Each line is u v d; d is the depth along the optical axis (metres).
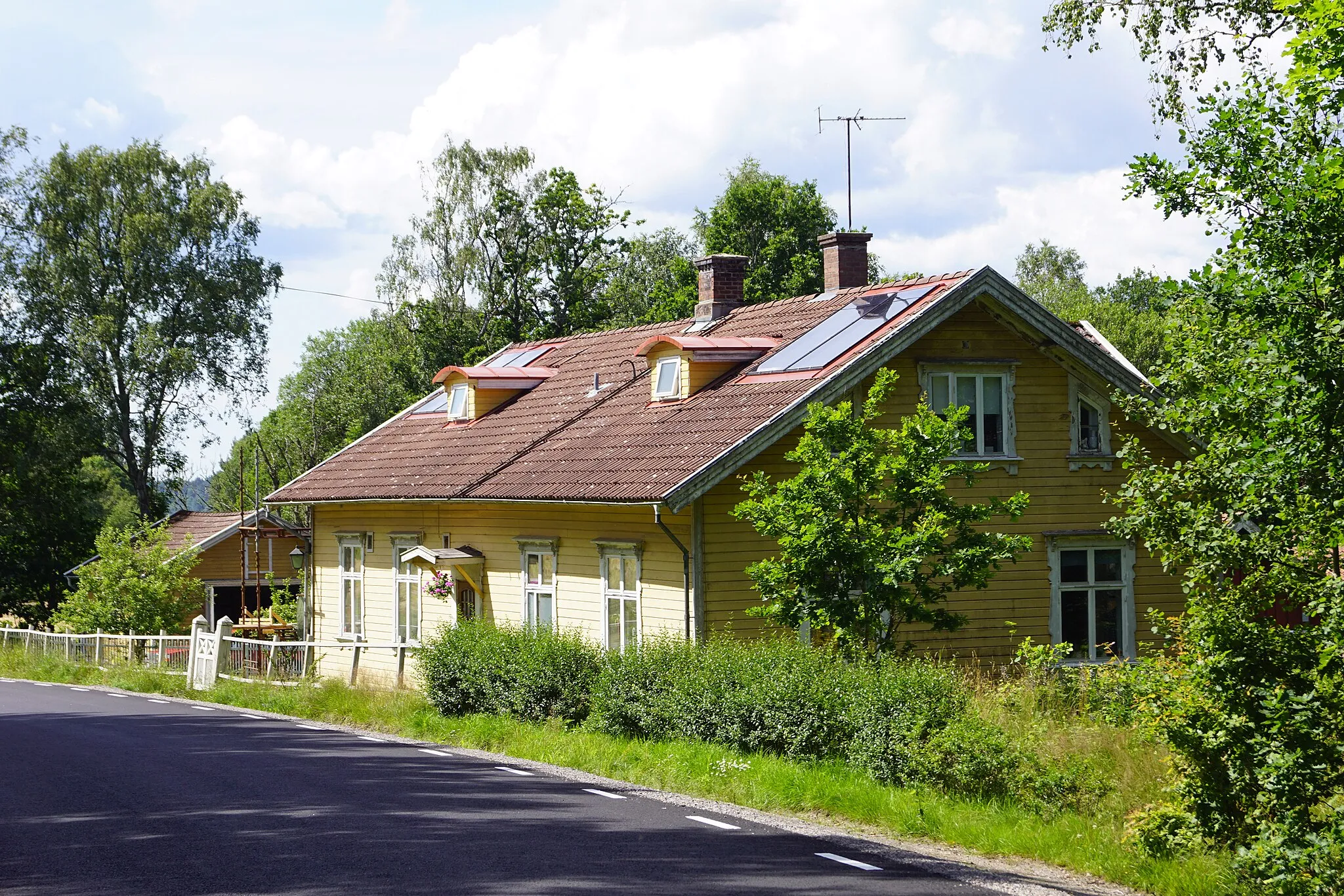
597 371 28.25
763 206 60.12
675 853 9.94
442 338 52.09
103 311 53.28
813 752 13.95
